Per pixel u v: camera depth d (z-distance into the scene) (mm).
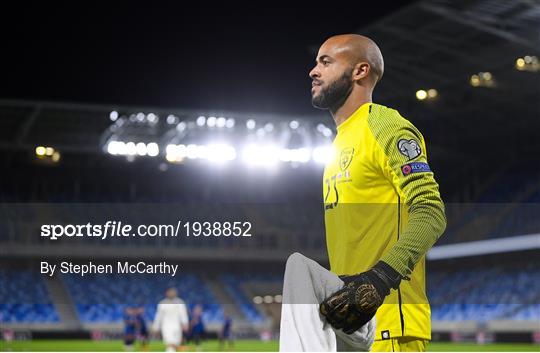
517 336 56000
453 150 69438
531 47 56188
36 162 68812
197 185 67062
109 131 67938
